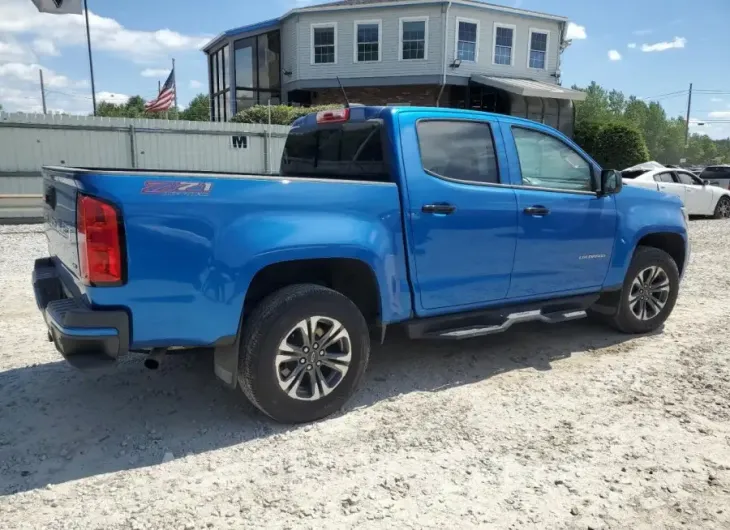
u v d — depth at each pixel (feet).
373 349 17.07
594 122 97.55
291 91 90.43
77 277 11.00
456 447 11.48
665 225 18.34
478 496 9.87
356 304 13.84
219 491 10.00
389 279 13.08
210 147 54.54
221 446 11.53
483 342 17.81
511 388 14.34
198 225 10.80
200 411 12.99
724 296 23.93
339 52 85.81
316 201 12.09
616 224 17.10
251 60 94.17
